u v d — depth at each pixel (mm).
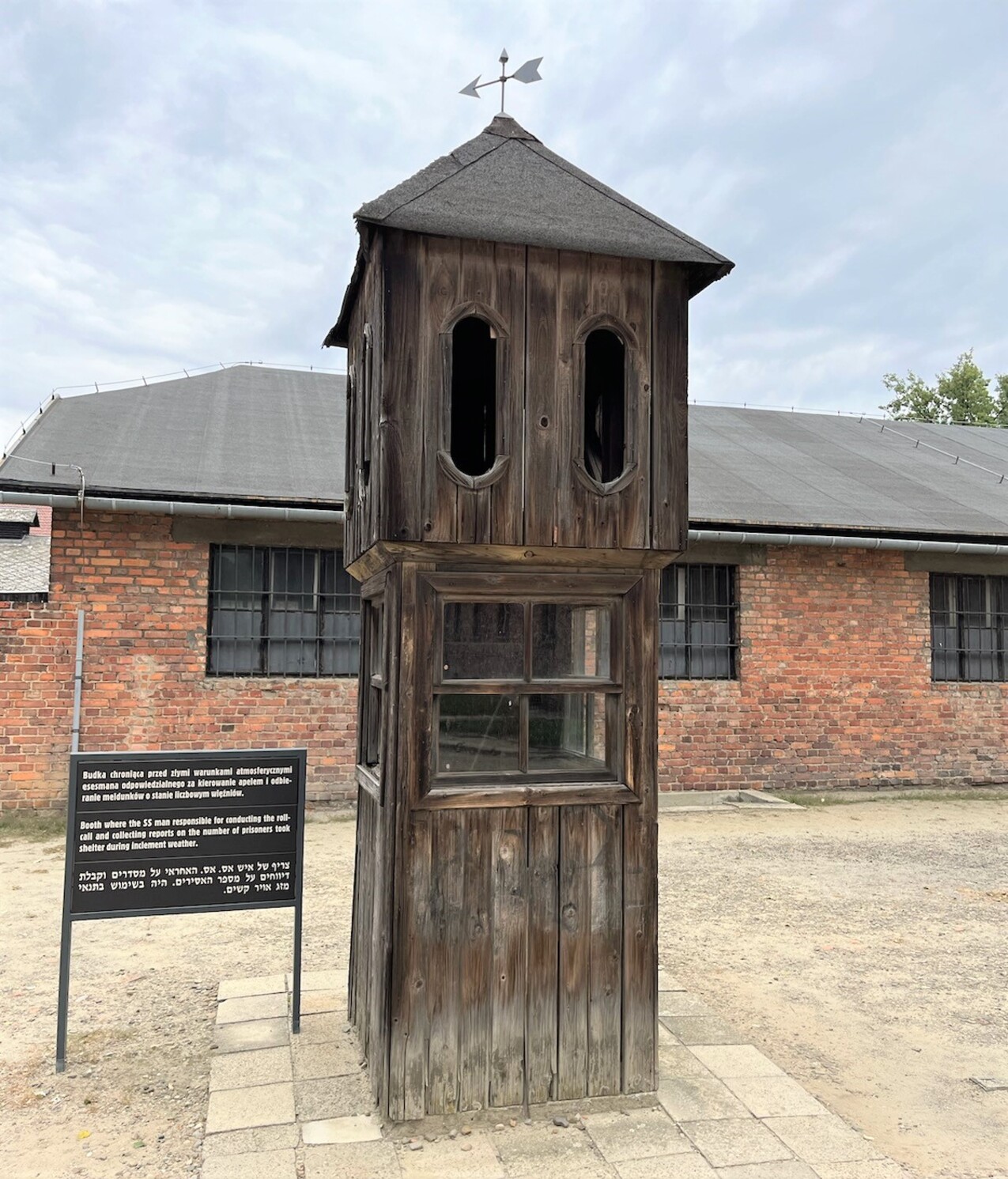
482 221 3270
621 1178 2963
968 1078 4039
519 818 3312
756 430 14492
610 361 3795
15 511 14461
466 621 3381
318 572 9445
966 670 11492
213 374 12766
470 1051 3246
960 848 8555
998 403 33625
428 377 3248
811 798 10672
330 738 9289
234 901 4035
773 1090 3568
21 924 6020
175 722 8922
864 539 10305
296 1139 3164
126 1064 3971
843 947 5773
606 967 3389
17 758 8633
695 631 10602
